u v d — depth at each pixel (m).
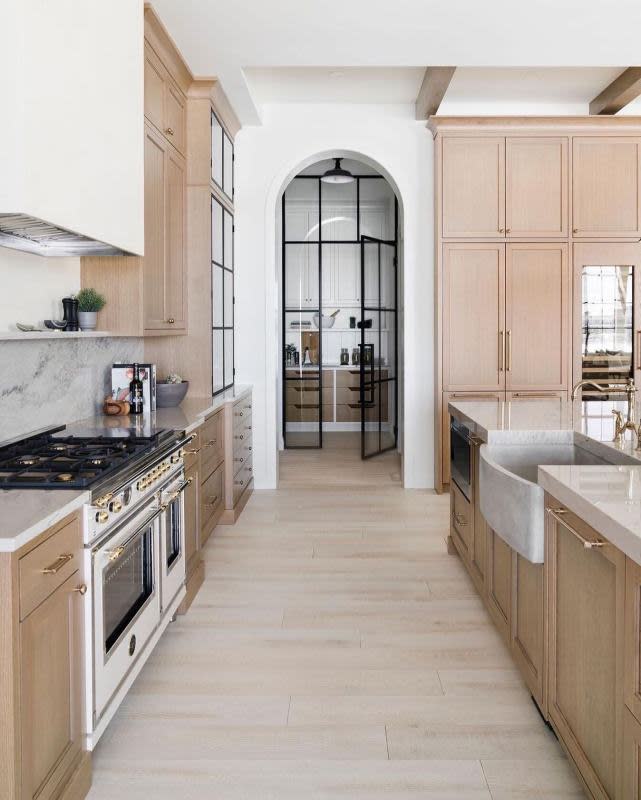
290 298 8.25
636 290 5.42
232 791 1.92
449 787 1.93
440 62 4.17
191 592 3.31
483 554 3.09
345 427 8.70
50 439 2.69
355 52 4.02
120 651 2.16
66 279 3.30
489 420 3.28
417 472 5.75
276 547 4.18
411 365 5.68
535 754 2.08
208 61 4.15
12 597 1.49
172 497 2.71
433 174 5.56
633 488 1.83
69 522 1.80
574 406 3.88
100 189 2.28
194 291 4.53
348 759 2.06
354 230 8.27
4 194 1.70
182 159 4.34
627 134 5.36
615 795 1.57
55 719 1.72
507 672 2.61
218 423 4.41
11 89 1.69
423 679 2.56
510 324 5.43
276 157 5.57
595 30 3.76
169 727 2.24
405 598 3.36
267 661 2.71
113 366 3.75
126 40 2.58
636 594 1.44
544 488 2.08
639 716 1.42
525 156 5.36
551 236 5.38
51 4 1.86
